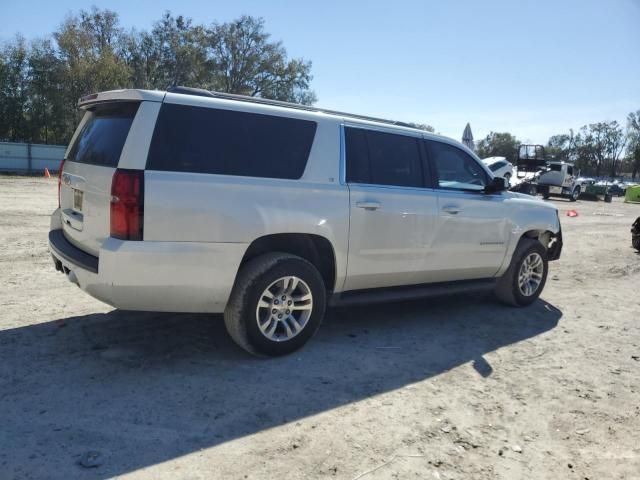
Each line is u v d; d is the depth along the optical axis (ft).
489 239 18.33
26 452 9.00
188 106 12.31
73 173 13.78
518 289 19.97
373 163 15.33
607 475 9.54
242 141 12.90
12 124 140.15
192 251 11.81
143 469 8.76
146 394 11.35
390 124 16.47
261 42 177.68
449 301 20.84
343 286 14.84
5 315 15.94
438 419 11.12
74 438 9.52
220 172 12.37
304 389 12.08
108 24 159.02
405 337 16.19
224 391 11.72
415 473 9.16
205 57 175.32
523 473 9.43
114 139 12.31
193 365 13.00
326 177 14.06
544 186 107.55
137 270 11.35
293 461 9.28
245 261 13.43
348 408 11.34
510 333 17.24
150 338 14.61
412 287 16.98
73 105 144.15
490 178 18.97
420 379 13.10
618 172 363.15
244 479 8.68
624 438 10.85
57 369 12.34
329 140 14.35
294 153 13.70
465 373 13.67
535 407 11.99
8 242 27.35
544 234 21.86
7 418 10.07
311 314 13.94
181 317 16.44
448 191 17.19
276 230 12.94
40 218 37.37
